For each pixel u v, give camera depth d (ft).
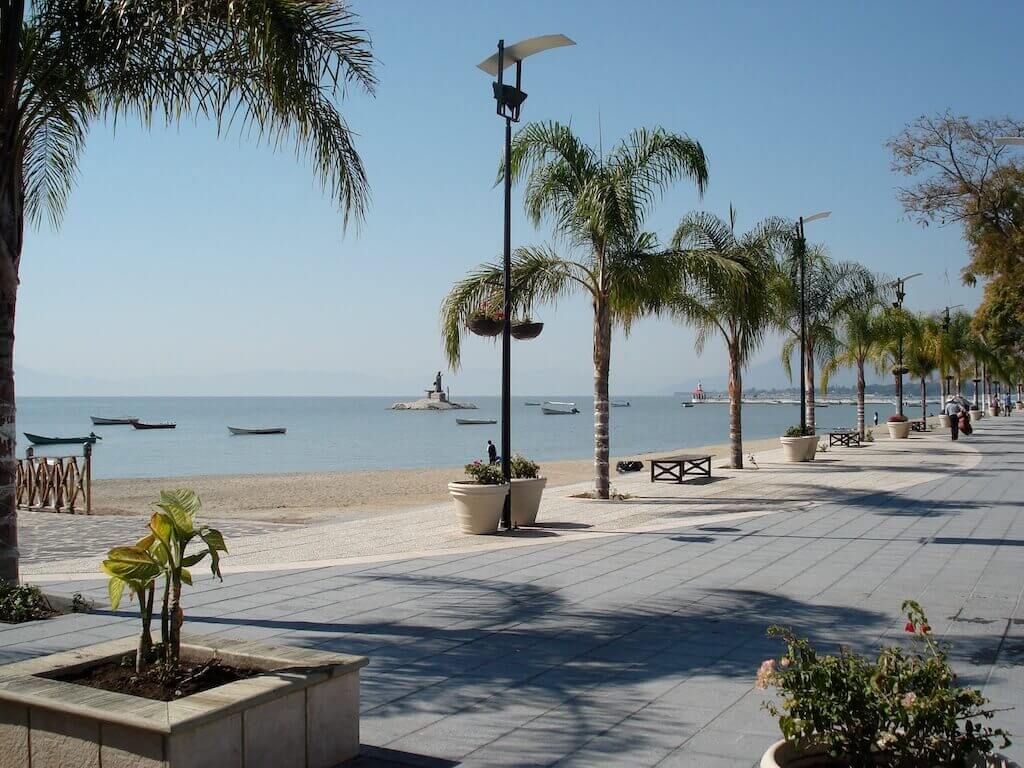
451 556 37.04
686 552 37.29
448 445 199.82
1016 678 19.52
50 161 34.35
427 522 50.26
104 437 247.50
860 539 40.55
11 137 26.00
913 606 13.01
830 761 11.82
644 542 40.16
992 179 72.79
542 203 55.47
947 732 10.94
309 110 27.73
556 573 32.81
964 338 187.93
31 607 26.03
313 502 70.69
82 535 48.21
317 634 23.70
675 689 18.90
